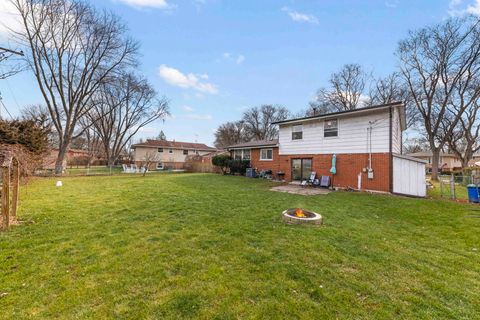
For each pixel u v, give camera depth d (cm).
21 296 259
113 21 2017
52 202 744
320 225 538
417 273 325
